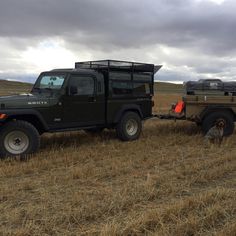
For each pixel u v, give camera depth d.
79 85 10.11
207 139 11.12
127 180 6.96
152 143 10.76
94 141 10.96
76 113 10.08
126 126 11.15
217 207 5.35
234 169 7.84
